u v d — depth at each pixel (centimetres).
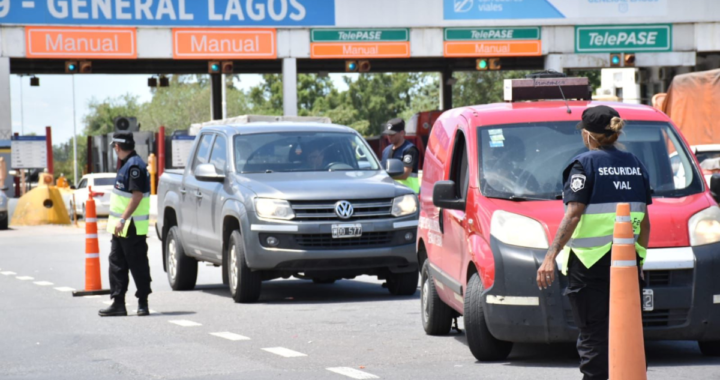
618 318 1942
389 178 4222
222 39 11219
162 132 10712
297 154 4341
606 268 1977
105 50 10962
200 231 4406
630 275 1938
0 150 10819
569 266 1998
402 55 11619
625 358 1939
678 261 2453
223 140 4425
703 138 6231
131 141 3722
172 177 4912
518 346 2900
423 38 11638
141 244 3722
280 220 3912
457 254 2808
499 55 11788
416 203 4100
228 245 4138
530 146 2784
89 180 11650
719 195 2633
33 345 3089
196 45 11156
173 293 4519
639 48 11969
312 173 4231
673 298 2448
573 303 1998
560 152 2758
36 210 10194
